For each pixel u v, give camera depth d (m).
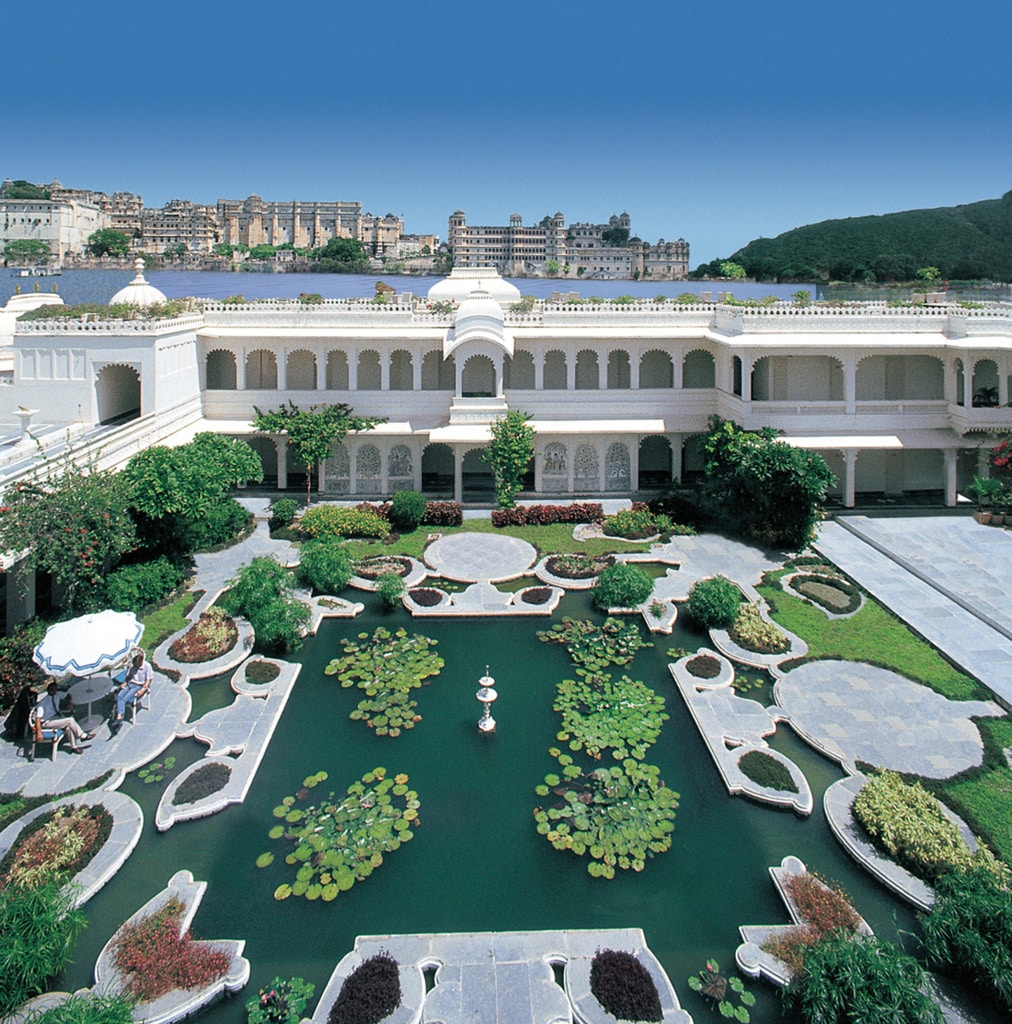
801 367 40.97
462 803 19.67
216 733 21.92
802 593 30.62
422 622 29.22
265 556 33.94
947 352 38.81
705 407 42.59
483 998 14.23
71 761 20.58
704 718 22.73
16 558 23.69
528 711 23.64
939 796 19.16
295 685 24.88
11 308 45.56
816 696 23.72
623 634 28.00
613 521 37.84
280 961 15.26
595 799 19.67
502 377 41.09
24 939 14.32
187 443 36.41
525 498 41.97
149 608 29.14
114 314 37.69
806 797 19.36
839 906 16.05
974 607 28.77
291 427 39.66
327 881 17.11
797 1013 14.18
